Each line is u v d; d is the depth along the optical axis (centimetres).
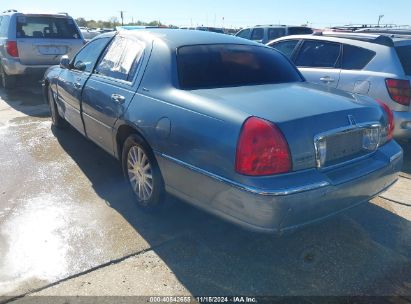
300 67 593
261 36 1522
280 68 378
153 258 293
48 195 390
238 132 247
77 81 461
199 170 271
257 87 322
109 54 420
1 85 991
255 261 292
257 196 239
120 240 315
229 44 374
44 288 260
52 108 607
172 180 301
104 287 262
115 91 368
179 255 297
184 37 366
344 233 330
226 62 349
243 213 250
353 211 367
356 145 288
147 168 343
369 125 293
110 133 383
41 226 332
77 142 555
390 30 824
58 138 571
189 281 269
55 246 305
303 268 285
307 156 252
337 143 272
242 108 262
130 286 263
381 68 503
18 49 858
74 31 932
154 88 326
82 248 303
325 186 253
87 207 368
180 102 294
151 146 313
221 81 331
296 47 614
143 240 316
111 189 407
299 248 309
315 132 256
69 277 271
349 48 543
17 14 866
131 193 379
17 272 274
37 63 884
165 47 342
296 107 268
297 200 243
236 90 308
